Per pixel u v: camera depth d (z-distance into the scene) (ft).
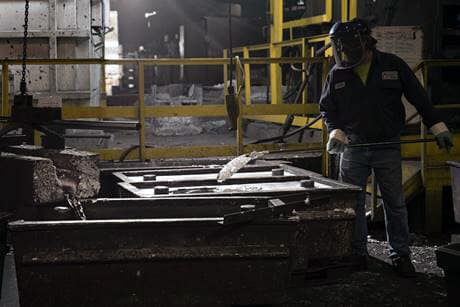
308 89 29.89
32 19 29.91
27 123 13.94
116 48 91.91
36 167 12.35
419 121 23.45
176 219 11.11
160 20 75.82
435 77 26.37
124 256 11.00
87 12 30.35
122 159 19.88
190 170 16.25
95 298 11.14
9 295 12.41
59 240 10.91
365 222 15.71
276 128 32.12
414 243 18.84
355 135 15.30
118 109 19.83
